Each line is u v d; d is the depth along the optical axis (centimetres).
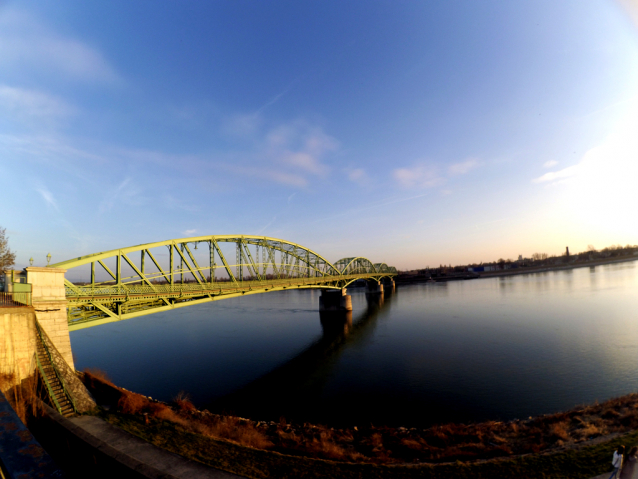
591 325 5466
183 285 3853
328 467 1352
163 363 4472
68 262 2797
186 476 1181
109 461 814
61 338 2206
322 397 3253
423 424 2561
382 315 8338
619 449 1077
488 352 4397
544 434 1862
